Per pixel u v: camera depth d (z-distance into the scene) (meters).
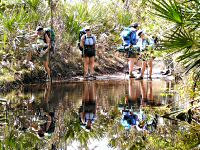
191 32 4.30
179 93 6.11
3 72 7.78
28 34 8.49
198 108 5.06
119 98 6.64
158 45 4.24
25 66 8.31
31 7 9.43
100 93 7.19
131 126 4.73
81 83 8.49
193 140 4.01
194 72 4.57
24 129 4.57
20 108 5.67
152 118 5.12
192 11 4.08
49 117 5.20
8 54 8.10
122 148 3.79
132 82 8.66
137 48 9.16
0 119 5.02
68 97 6.71
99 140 4.14
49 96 6.76
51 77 8.54
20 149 3.78
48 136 4.30
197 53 4.03
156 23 5.46
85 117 5.25
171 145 3.85
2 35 8.00
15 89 7.38
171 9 4.02
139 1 9.20
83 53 9.08
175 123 4.83
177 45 4.02
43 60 8.34
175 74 7.00
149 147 3.83
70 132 4.49
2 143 3.99
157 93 7.11
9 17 8.27
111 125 4.79
